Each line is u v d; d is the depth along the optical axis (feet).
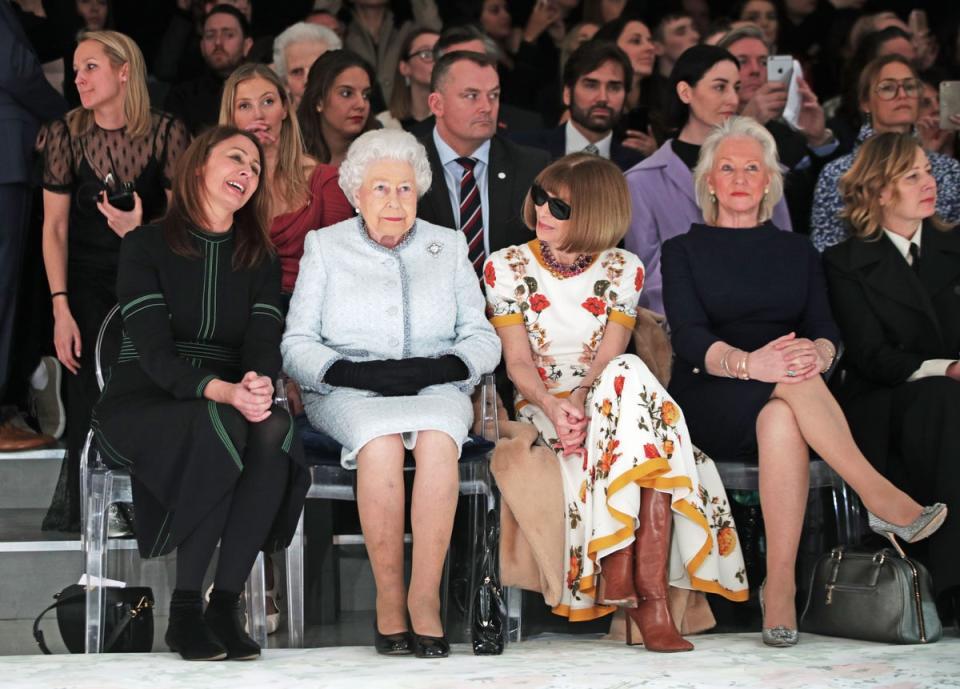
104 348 49.83
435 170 55.62
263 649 41.70
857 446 48.34
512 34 83.30
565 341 48.83
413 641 40.86
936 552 44.39
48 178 53.21
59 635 46.73
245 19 72.23
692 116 59.88
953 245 51.57
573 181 48.26
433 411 42.68
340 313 45.96
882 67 63.98
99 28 72.54
